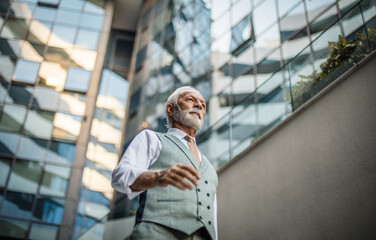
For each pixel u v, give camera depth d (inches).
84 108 648.4
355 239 132.2
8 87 635.5
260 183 194.1
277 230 171.9
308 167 165.3
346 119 152.9
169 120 99.9
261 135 212.8
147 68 687.7
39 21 717.3
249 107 232.4
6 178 560.4
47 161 588.4
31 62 668.7
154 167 84.5
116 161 704.4
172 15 660.7
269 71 354.3
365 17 163.0
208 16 520.7
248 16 418.9
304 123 176.7
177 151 86.9
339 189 145.3
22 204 548.1
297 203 165.3
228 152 235.1
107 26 755.4
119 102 792.3
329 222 145.6
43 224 541.0
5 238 520.1
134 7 866.8
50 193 565.3
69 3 756.6
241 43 417.4
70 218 554.3
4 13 706.8
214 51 471.5
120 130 752.3
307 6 322.3
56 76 668.1
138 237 73.2
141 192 80.3
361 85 150.4
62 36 714.2
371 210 129.3
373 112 140.9
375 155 134.3
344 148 149.1
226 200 216.7
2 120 603.2
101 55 714.2
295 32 331.0
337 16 279.4
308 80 190.7
